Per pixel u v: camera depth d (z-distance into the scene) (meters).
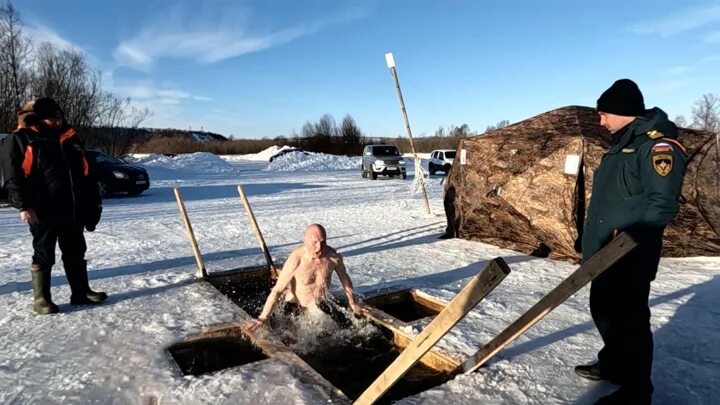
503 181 6.81
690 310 4.32
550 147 6.43
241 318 4.20
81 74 33.47
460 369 3.24
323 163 40.81
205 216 11.12
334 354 3.84
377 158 24.89
